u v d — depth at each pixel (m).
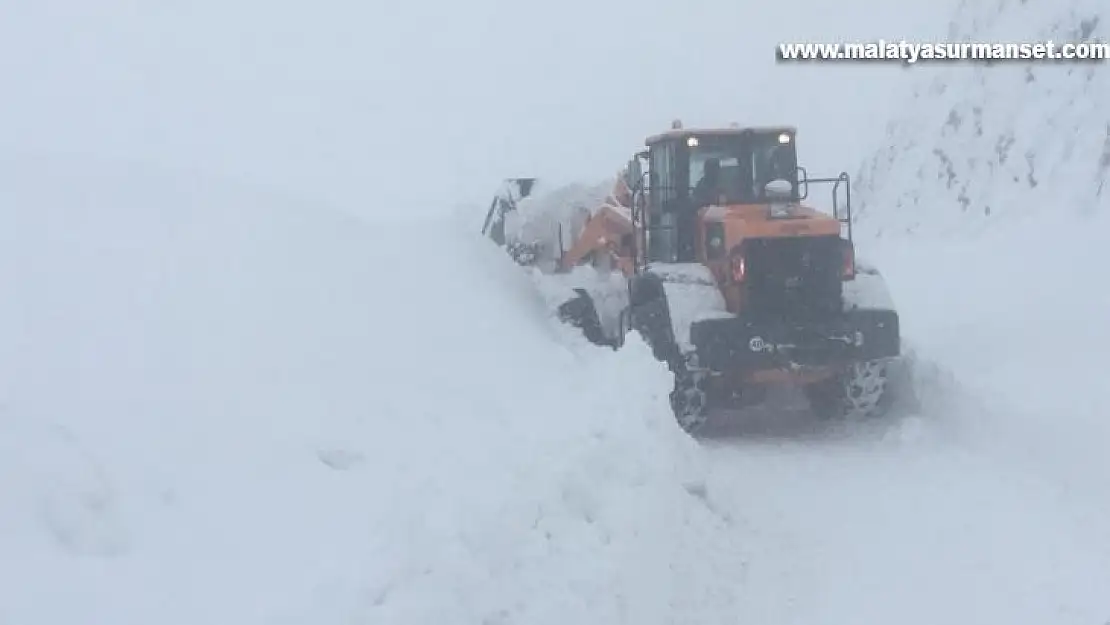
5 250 15.48
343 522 12.21
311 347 17.11
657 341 25.75
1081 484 19.88
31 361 12.95
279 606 9.83
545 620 11.76
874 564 16.86
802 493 20.66
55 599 9.25
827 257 25.28
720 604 15.05
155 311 15.51
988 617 14.77
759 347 24.55
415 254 25.31
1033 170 41.66
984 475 21.22
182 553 10.62
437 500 12.40
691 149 28.25
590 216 34.75
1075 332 29.11
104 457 11.54
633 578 13.88
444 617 10.48
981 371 27.17
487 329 23.42
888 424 26.08
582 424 17.09
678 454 18.78
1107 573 16.03
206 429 13.18
